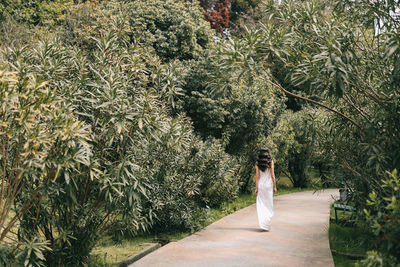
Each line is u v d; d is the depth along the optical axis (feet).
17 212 14.71
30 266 13.84
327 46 15.79
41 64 16.07
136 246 20.54
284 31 16.06
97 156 16.34
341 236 22.75
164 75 20.07
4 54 16.31
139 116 16.07
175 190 24.49
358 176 18.22
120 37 20.13
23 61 16.46
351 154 19.35
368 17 17.03
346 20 18.61
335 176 20.04
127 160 16.22
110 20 33.76
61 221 16.66
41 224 16.22
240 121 39.47
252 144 44.86
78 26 40.14
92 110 16.56
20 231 15.07
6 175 15.08
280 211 33.17
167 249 19.86
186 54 42.63
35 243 13.91
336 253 19.48
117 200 16.58
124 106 15.71
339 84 14.37
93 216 16.84
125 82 18.19
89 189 16.55
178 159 25.12
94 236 17.16
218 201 34.71
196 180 25.90
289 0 18.20
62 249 16.14
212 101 36.55
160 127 16.97
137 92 18.81
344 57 15.07
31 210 15.66
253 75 17.07
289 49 16.48
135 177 16.65
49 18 61.98
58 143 13.76
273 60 17.40
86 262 17.04
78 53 18.15
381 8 16.31
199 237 22.77
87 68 18.48
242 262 17.58
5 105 12.22
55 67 16.20
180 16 42.60
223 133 38.88
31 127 12.86
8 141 13.58
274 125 47.85
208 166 29.78
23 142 13.55
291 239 22.34
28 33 48.60
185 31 41.70
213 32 47.03
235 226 26.30
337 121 20.06
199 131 39.88
